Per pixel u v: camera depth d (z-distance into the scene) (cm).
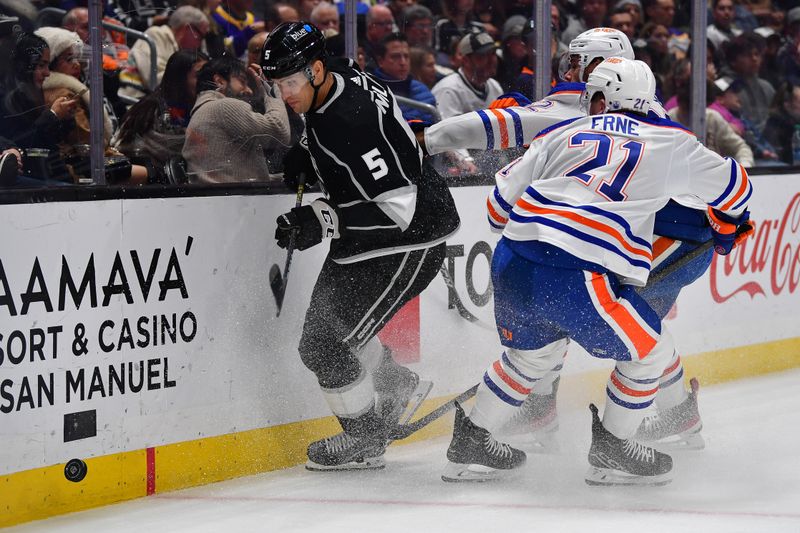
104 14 1062
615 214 902
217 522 884
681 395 1084
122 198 923
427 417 1041
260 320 1037
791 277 1543
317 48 938
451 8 1237
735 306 1470
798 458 1069
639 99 933
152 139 1014
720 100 1465
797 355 1555
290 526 872
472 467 994
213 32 1130
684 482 989
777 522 868
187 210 970
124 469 942
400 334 1148
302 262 1069
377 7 1216
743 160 1483
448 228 1020
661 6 1391
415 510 911
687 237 982
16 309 860
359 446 1037
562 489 970
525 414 1077
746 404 1316
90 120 971
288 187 1040
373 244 995
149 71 1091
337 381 1015
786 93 1522
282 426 1062
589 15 1343
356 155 952
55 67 960
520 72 1263
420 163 998
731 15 1476
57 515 900
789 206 1527
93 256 907
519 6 1250
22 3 970
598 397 1334
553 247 902
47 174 962
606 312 905
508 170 957
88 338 908
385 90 991
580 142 918
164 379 965
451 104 1242
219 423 1009
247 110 1055
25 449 876
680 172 920
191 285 979
